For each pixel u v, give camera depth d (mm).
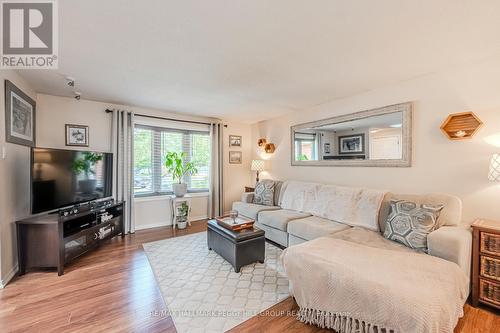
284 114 4574
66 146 3420
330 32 1746
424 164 2615
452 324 1305
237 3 1419
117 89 3090
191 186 4840
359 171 3291
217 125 4945
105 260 2797
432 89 2545
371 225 2619
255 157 5469
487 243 1846
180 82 2830
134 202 4020
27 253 2434
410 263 1659
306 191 3572
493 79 2150
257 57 2164
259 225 3609
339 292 1531
